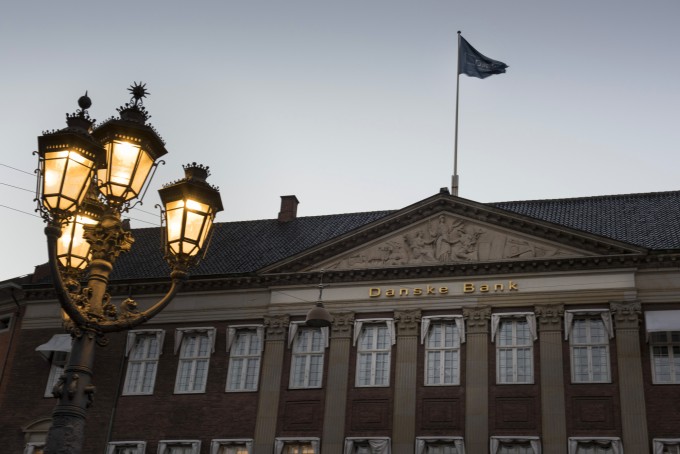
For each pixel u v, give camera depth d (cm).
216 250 4291
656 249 3372
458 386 3412
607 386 3250
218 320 3884
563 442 3192
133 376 3884
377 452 3369
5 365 4128
